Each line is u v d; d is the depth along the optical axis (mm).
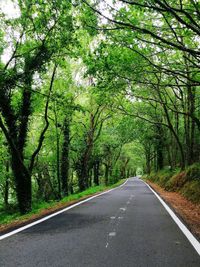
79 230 8641
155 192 27203
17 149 16969
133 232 8375
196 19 11562
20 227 9141
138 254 6086
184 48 9820
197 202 16844
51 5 13648
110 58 13328
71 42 15148
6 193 32281
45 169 38156
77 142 37500
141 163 110625
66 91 25609
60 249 6449
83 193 26359
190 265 5379
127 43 12523
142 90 25422
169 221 10391
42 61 16047
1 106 16594
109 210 13641
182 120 42281
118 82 15344
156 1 9078
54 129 31312
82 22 11688
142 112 34250
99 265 5332
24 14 14633
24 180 17188
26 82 16125
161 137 41406
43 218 11094
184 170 27156
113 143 50781
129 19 11258
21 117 17500
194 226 9469
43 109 28531
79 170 39250
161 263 5480
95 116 35562
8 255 5973
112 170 66562
